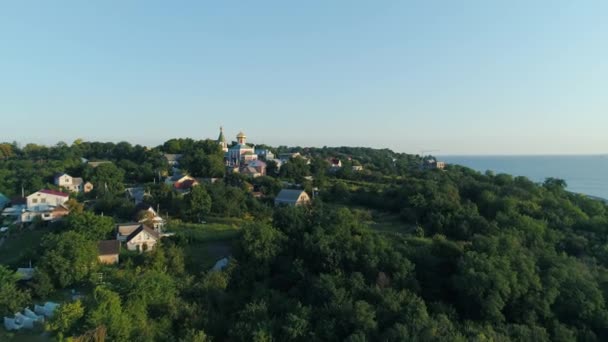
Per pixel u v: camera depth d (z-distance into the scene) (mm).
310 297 42031
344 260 48500
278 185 101500
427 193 78375
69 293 45156
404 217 75188
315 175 122250
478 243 49250
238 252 51094
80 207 78688
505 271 43281
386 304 39625
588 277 46719
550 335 39969
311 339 35938
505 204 72812
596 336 40562
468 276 42906
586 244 60562
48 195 86062
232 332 36188
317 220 57031
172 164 136875
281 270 48969
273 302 41062
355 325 36625
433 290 46000
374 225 72000
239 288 45562
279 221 57688
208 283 43312
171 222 70438
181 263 50125
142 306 36875
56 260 45875
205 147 149500
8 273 43531
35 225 72188
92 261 48562
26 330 37719
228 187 85250
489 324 40188
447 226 66750
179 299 39531
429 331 35500
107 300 34250
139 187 101750
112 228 62125
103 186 98562
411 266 47250
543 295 42781
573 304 42375
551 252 53062
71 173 116875
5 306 40125
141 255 53031
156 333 35375
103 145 173375
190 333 34250
